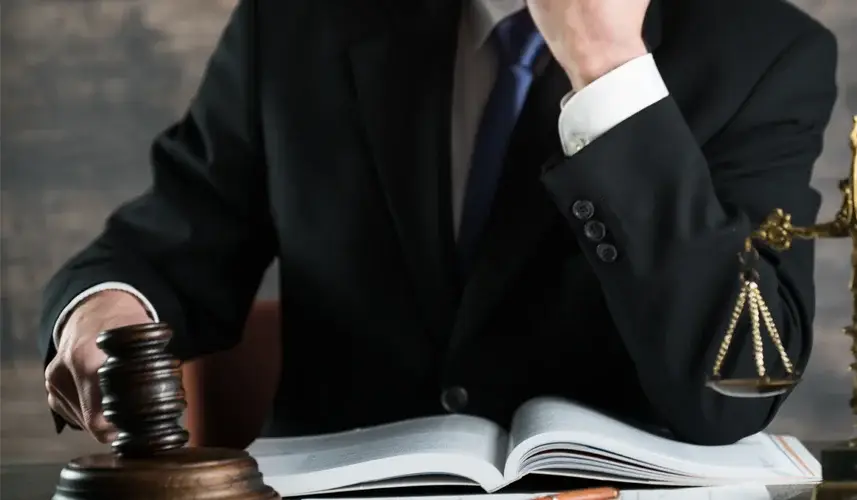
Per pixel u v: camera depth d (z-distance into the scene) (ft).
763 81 4.86
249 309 5.54
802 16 5.10
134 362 2.70
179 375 2.79
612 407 4.71
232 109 5.37
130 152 8.20
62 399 3.78
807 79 4.91
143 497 2.46
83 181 8.25
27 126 8.29
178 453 2.66
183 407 2.77
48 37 8.27
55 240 8.27
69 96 8.25
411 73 5.15
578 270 4.73
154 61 8.16
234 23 5.52
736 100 4.83
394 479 3.19
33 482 3.80
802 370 4.21
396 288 5.01
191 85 8.13
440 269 4.93
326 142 5.18
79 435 8.21
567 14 3.99
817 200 4.80
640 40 4.04
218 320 5.26
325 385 5.07
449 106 5.09
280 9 5.44
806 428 6.67
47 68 8.27
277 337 5.79
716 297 3.99
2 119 8.31
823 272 6.71
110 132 8.22
